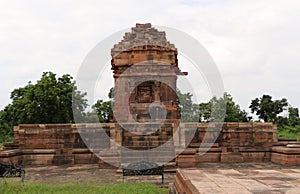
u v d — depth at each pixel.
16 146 27.62
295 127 54.12
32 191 13.62
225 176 12.90
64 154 26.25
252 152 26.31
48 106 44.44
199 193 9.23
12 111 46.22
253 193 9.43
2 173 17.34
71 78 48.09
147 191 13.70
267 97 60.72
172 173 20.09
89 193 13.19
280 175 13.21
